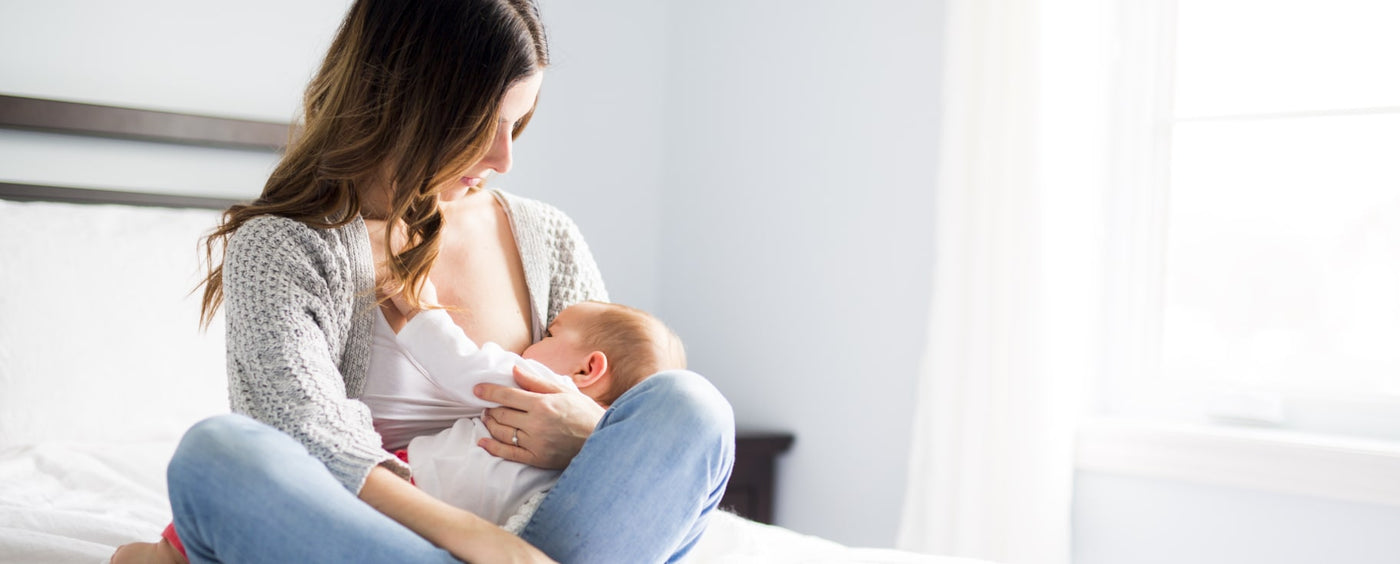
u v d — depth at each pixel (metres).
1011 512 2.06
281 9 2.49
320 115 1.21
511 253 1.46
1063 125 2.09
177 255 2.07
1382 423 1.95
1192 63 2.20
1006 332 2.11
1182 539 2.02
